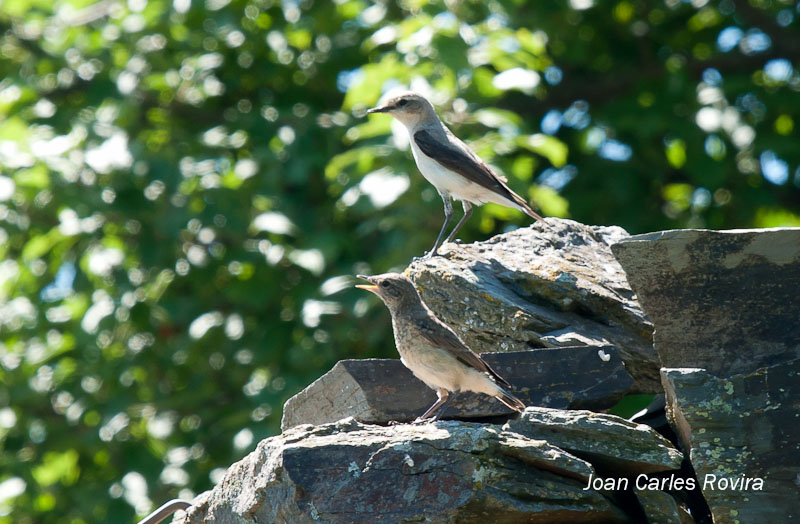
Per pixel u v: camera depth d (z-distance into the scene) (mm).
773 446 6078
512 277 8203
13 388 15469
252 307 14602
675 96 15523
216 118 15938
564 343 7523
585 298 7980
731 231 6473
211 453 14430
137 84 15117
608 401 7121
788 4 17453
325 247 13375
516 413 7301
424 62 12906
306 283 14078
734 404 6184
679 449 6777
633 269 6660
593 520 5922
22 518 15617
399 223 12891
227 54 16078
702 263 6531
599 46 17734
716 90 15492
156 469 14312
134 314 14742
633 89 16891
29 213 15047
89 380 15273
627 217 15516
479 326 7969
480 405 7316
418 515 5648
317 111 15469
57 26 16234
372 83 12852
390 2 15562
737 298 6504
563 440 6133
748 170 16172
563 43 17172
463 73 12398
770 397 6152
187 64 15203
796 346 6406
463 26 12812
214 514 6793
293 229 13570
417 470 5750
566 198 15664
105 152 13828
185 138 14898
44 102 15648
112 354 15000
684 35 17875
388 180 12047
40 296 15938
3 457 15570
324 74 16250
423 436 5883
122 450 14867
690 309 6582
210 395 14883
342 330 13539
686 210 16281
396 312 7250
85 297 15047
